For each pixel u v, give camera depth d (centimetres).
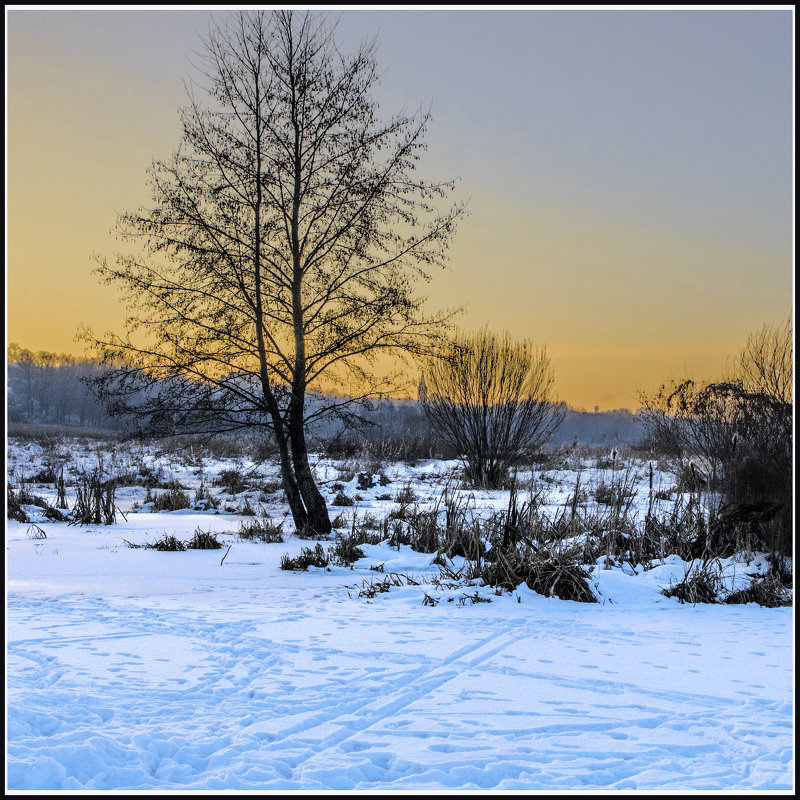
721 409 1634
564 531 1277
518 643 775
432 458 3362
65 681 609
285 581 1162
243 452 3766
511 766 448
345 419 1816
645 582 1084
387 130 1744
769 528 1191
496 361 2578
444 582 1123
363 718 536
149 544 1545
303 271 1756
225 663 683
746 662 699
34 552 1429
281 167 1742
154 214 1700
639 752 474
